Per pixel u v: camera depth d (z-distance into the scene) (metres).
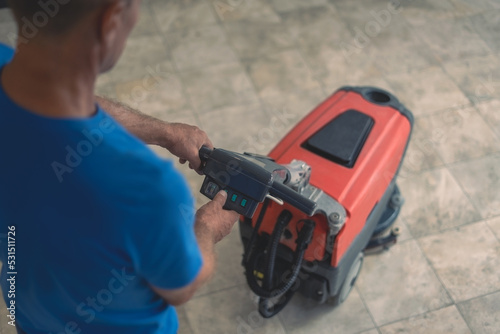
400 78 3.44
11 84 0.61
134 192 0.63
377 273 2.58
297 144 2.15
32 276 0.76
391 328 2.41
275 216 1.97
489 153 3.04
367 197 2.04
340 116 2.24
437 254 2.63
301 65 3.51
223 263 2.60
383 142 2.18
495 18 3.82
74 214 0.64
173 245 0.69
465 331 2.39
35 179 0.63
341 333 2.39
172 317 1.00
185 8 3.87
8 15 3.66
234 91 3.35
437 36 3.70
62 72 0.59
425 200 2.83
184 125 1.25
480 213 2.78
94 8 0.56
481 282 2.54
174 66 3.49
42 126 0.60
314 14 3.84
